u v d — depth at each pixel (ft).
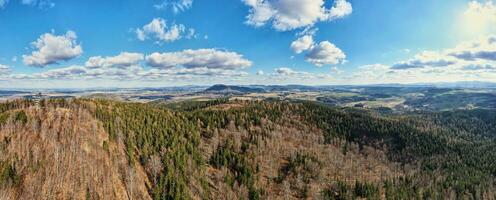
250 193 584.81
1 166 435.94
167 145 613.93
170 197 478.18
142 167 528.63
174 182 495.41
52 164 460.14
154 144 601.21
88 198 424.87
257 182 641.81
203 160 628.28
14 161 446.60
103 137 554.87
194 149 645.92
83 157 486.79
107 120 609.42
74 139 519.60
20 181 423.64
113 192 450.30
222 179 603.26
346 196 655.76
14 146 479.41
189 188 524.52
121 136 575.79
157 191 479.00
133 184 476.95
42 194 414.00
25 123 545.85
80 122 576.20
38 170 444.14
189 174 558.97
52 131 531.91
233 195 562.66
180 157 579.07
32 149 480.23
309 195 651.25
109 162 498.28
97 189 443.32
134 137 592.60
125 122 634.02
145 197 473.26
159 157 563.07
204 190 541.75
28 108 618.85
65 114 595.47
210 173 620.08
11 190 410.52
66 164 465.06
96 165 481.46
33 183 424.46
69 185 435.53
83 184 442.91
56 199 413.39
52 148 489.67
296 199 634.84
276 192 641.40
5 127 519.60
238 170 653.30
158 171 528.63
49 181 431.84
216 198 549.13
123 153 536.42
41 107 632.38
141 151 560.61
